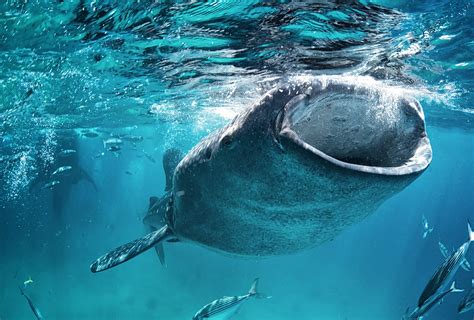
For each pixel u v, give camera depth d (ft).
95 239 161.48
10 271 123.75
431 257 242.17
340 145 10.88
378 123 10.30
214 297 100.27
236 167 11.20
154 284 104.73
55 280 111.24
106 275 109.81
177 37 27.66
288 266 135.95
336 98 10.00
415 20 24.18
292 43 27.96
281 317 95.81
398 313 113.39
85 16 24.32
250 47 29.25
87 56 32.40
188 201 14.17
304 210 10.62
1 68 35.42
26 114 58.54
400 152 10.07
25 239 172.76
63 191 95.14
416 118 10.00
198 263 117.19
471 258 87.97
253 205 11.54
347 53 29.73
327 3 21.80
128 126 90.33
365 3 21.86
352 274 157.69
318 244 12.91
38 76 38.37
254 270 120.57
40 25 25.68
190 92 46.91
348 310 109.91
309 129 10.84
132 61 33.78
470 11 22.98
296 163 9.38
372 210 10.76
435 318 99.66
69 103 53.21
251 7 22.41
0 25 25.84
